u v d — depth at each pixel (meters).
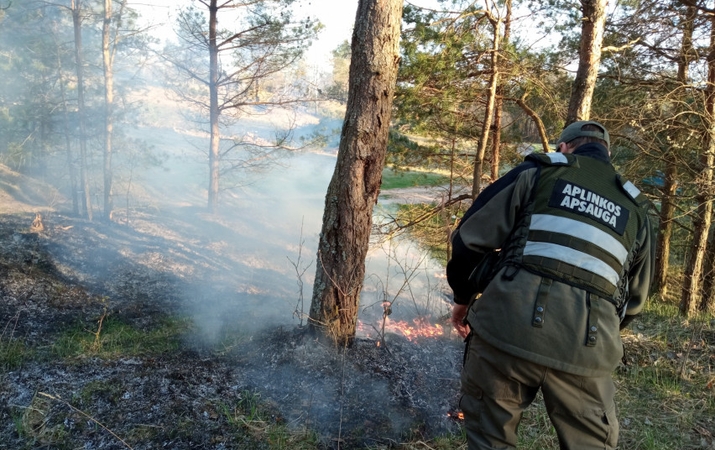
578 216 1.96
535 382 1.91
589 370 1.86
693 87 8.60
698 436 3.40
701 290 10.51
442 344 4.55
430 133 9.20
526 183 2.05
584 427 1.93
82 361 3.85
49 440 2.92
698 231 9.38
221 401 3.34
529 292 1.89
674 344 5.26
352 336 4.00
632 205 2.07
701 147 8.74
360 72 3.77
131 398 3.29
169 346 4.59
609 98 9.50
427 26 7.62
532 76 8.40
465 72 8.34
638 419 3.58
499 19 7.75
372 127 3.81
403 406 3.47
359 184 3.85
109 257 8.29
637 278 2.12
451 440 3.18
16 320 5.35
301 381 3.59
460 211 9.62
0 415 3.14
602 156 2.16
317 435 3.11
